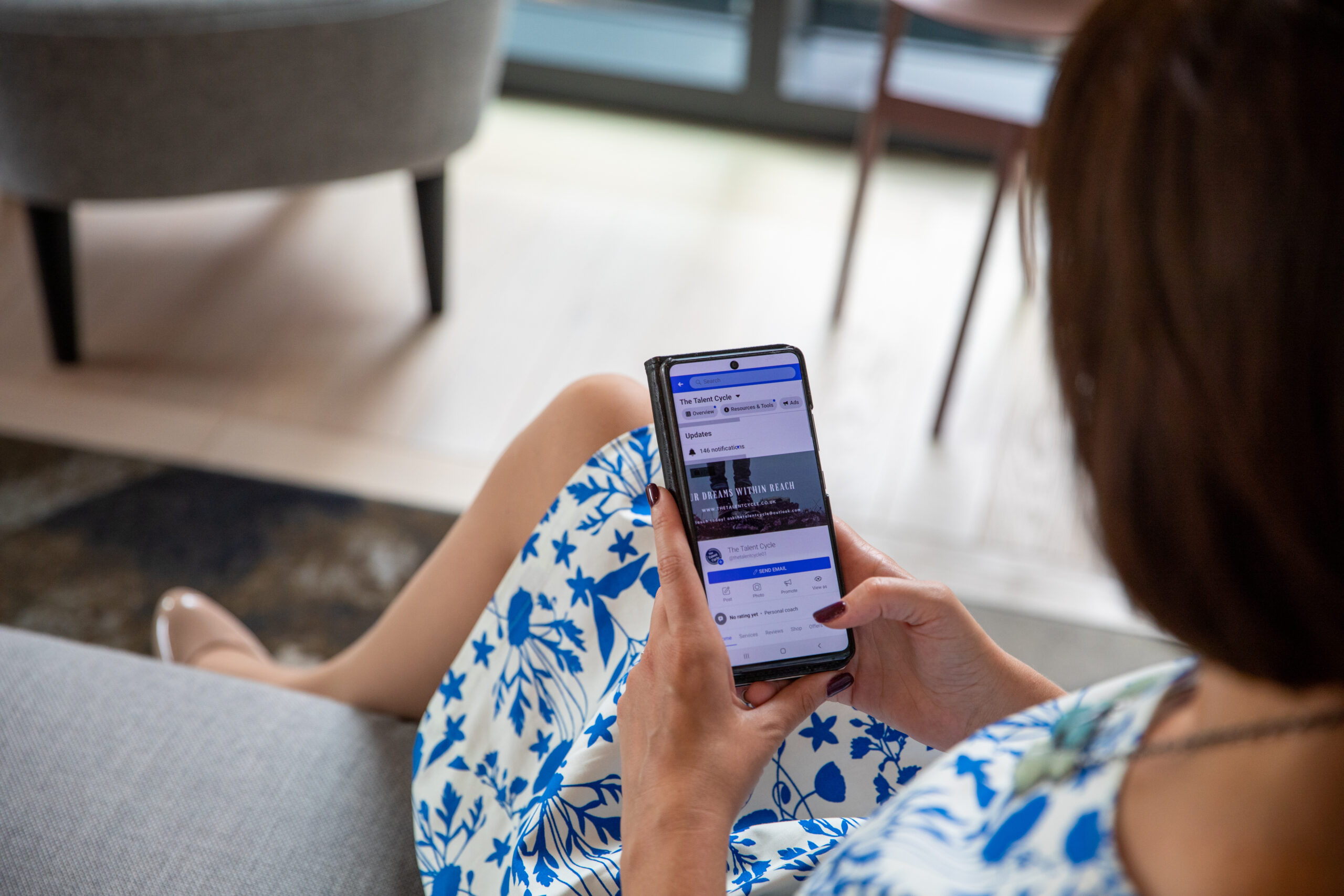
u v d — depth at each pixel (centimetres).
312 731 85
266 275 221
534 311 217
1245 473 29
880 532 174
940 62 271
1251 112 28
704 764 53
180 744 81
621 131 279
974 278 180
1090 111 32
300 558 163
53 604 152
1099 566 34
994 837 40
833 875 42
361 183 252
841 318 219
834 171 269
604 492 80
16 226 230
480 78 192
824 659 64
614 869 68
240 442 182
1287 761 32
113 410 185
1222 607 31
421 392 196
